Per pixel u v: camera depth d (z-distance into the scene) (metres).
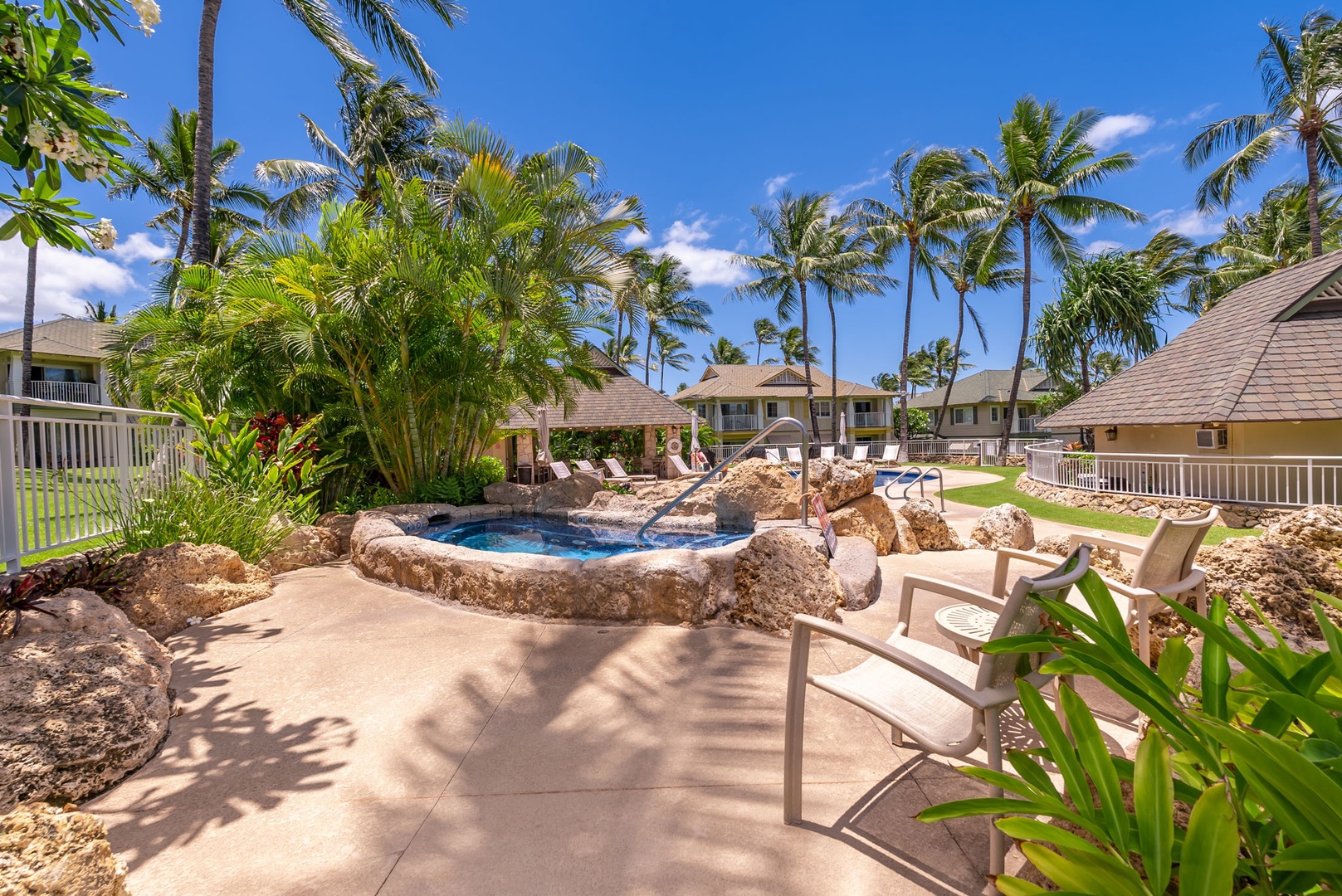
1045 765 2.28
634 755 2.52
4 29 2.20
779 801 2.19
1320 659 1.28
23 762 2.21
